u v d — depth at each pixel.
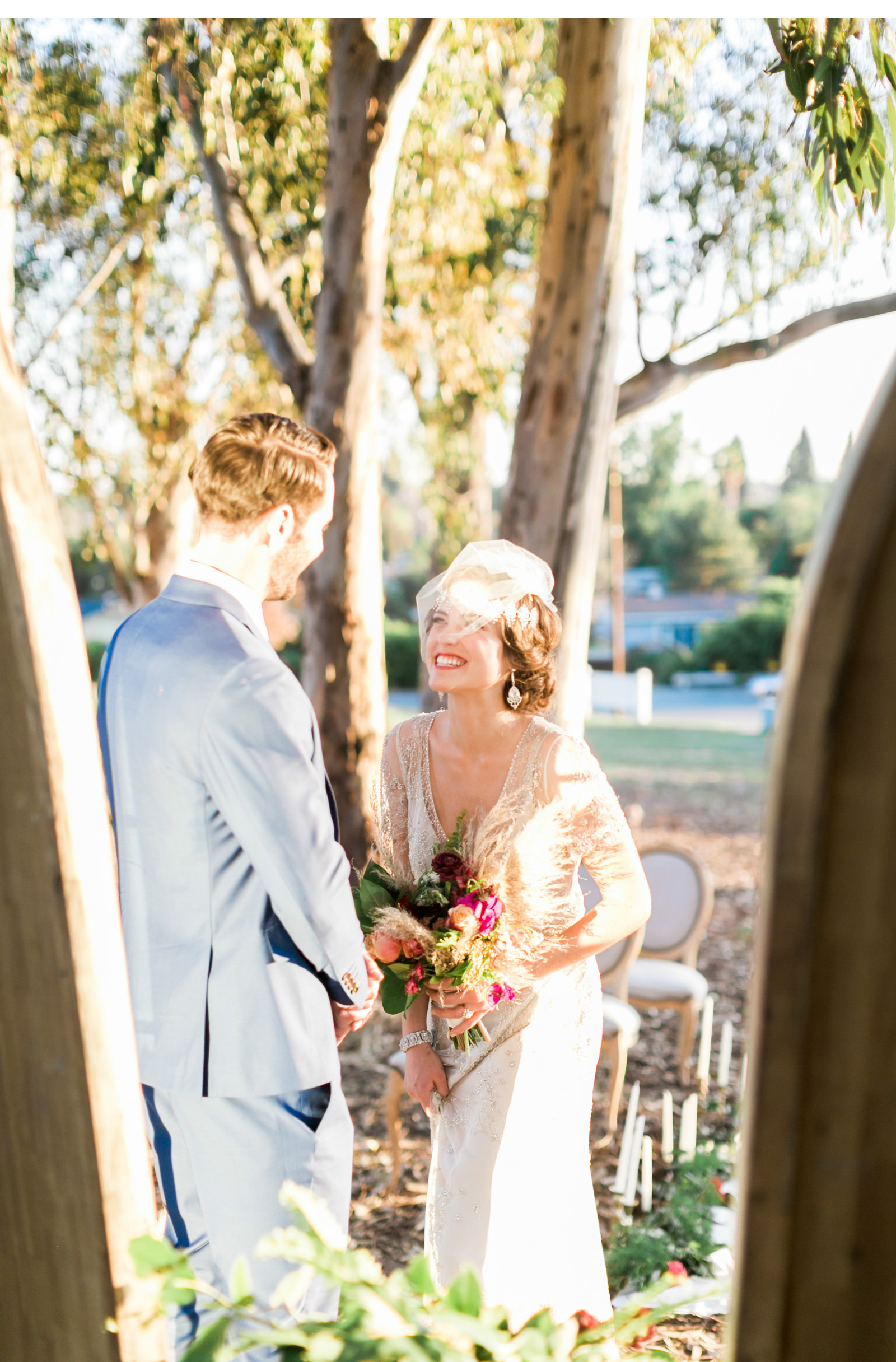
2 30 5.29
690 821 9.52
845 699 0.69
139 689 1.62
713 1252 2.78
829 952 0.71
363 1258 0.96
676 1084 4.18
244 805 1.54
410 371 8.54
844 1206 0.73
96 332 9.76
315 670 5.41
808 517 40.66
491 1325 0.92
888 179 3.40
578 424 3.77
